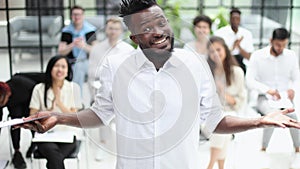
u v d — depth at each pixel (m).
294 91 4.64
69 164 4.58
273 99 4.46
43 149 4.13
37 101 4.40
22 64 6.84
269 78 4.87
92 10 7.25
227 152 4.41
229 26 5.89
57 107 4.33
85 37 5.83
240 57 5.55
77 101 1.93
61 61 4.32
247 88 4.94
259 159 4.57
